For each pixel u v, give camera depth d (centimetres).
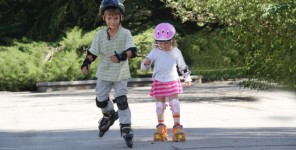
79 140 1375
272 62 2484
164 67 1343
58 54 4522
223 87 3638
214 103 2422
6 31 5203
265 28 2461
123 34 1263
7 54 4391
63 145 1297
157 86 1345
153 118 1886
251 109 2103
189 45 4025
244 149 1157
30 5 5197
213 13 2588
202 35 4184
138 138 1381
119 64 1260
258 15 2403
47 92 4016
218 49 3130
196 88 3644
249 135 1379
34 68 4322
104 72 1267
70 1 4859
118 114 1266
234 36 2620
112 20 1248
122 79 1261
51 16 4981
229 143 1245
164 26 1353
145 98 2848
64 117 1997
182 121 1747
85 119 1914
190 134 1420
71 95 3388
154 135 1327
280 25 2412
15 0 5247
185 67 1371
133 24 5031
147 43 4528
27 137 1462
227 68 2969
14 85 4294
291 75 2453
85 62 1282
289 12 2359
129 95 3141
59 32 4984
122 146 1253
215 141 1280
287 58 2441
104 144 1295
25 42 4769
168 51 1358
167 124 1692
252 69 2548
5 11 5325
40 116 2055
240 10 2420
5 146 1306
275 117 1819
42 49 4559
